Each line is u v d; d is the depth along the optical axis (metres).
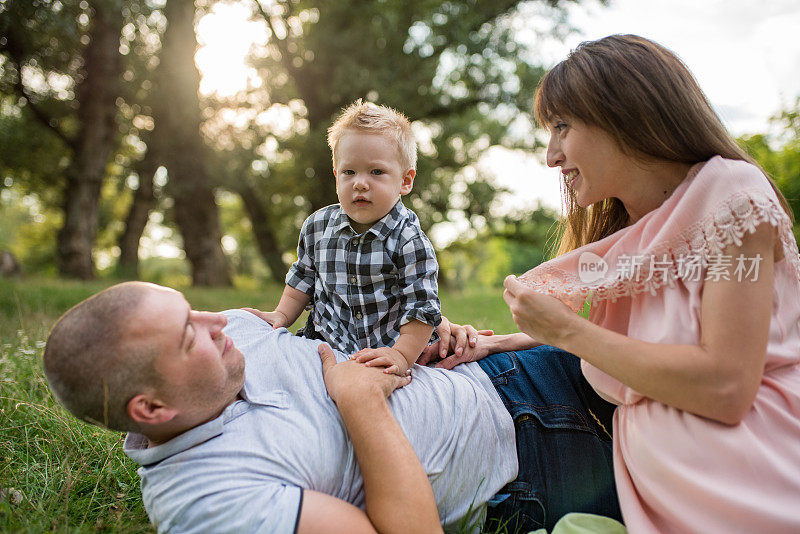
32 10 9.59
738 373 1.31
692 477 1.35
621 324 1.67
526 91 17.06
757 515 1.27
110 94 14.00
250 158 18.84
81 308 1.42
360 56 15.98
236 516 1.34
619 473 1.57
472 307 8.98
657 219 1.51
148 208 19.17
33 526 1.53
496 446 1.71
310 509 1.33
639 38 1.63
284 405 1.57
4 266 12.26
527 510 1.69
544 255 2.24
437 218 20.50
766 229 1.34
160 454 1.47
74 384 1.37
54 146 15.88
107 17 12.79
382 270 2.13
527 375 1.92
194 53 16.22
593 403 1.87
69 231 13.92
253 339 1.82
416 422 1.61
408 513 1.35
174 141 16.92
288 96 18.42
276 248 21.27
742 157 1.55
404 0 15.36
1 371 2.96
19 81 12.77
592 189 1.67
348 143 2.15
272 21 17.06
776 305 1.46
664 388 1.37
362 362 1.75
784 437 1.35
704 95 1.59
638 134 1.53
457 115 18.03
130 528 1.61
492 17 16.39
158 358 1.37
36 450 2.17
